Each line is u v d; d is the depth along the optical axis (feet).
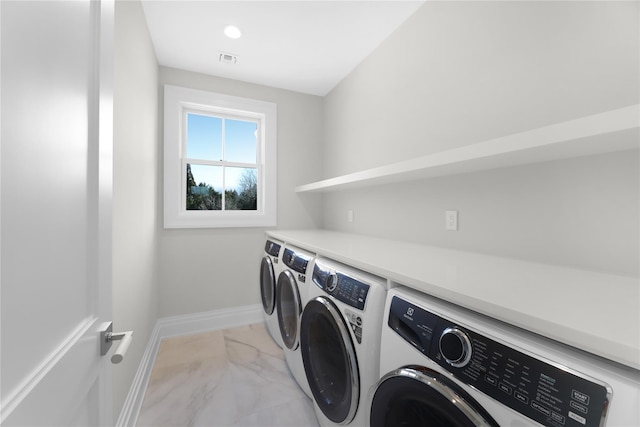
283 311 5.98
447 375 2.01
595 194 3.03
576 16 3.17
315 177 9.50
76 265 1.67
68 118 1.57
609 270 2.91
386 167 4.92
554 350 1.62
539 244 3.53
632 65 2.76
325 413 3.84
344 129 8.30
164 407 4.81
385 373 2.66
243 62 7.41
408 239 5.72
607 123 2.18
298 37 6.39
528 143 2.74
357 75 7.63
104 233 2.07
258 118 8.92
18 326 1.15
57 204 1.46
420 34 5.48
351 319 3.22
